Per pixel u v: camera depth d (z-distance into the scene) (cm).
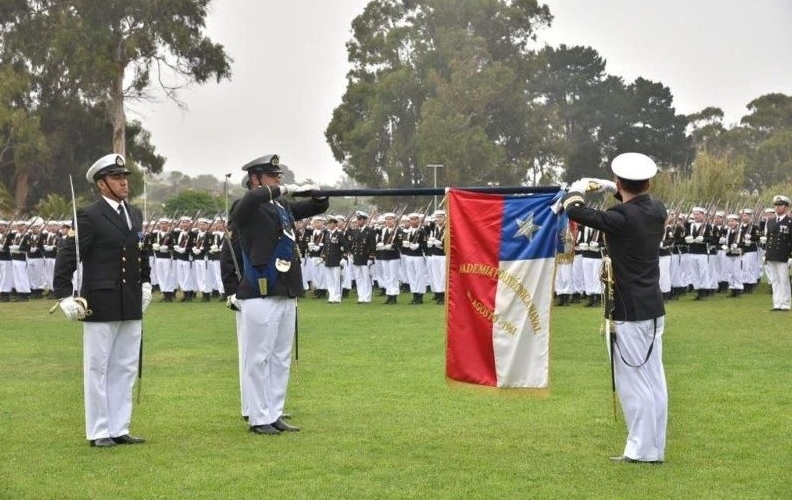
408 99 5722
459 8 5784
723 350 1502
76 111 5519
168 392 1202
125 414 948
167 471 829
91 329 927
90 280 931
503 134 5903
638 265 846
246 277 982
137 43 5112
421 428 985
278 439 945
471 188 921
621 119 7194
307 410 1079
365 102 5825
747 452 879
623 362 851
